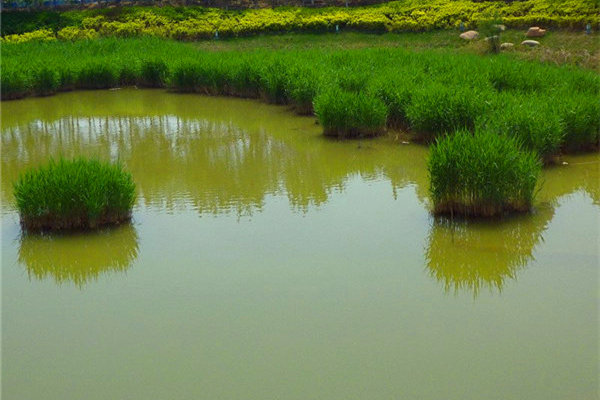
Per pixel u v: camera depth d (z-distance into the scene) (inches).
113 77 811.4
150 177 387.9
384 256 250.8
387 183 355.6
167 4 1339.8
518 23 981.2
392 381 166.7
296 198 333.1
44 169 300.2
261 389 164.9
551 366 172.1
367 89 526.9
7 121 604.1
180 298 219.9
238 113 608.7
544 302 211.0
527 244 260.8
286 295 219.3
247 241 270.1
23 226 292.2
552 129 366.9
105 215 292.0
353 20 1124.5
